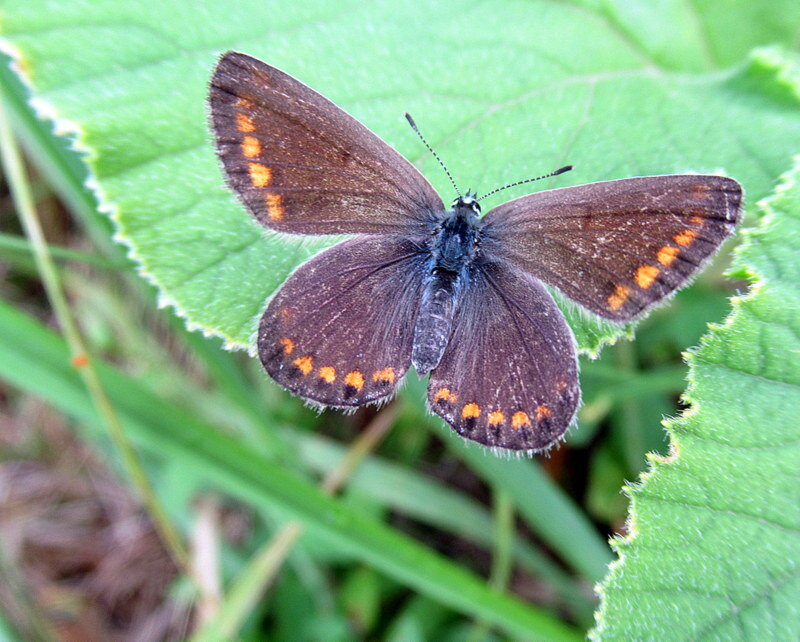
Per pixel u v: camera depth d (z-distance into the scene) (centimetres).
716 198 6
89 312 10
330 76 7
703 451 6
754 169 7
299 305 6
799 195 6
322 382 6
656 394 9
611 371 8
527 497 8
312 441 9
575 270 6
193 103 7
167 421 7
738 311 6
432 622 8
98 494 10
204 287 6
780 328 6
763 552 6
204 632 8
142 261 6
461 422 6
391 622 9
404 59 7
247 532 9
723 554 6
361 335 6
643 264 6
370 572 9
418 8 7
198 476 9
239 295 7
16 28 7
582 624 8
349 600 8
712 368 6
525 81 7
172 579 9
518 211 6
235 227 7
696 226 6
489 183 7
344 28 7
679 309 8
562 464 9
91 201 7
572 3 7
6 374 7
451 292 6
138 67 7
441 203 6
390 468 9
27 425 10
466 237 6
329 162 6
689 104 7
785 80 7
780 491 6
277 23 7
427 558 7
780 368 6
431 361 6
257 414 8
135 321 10
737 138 7
